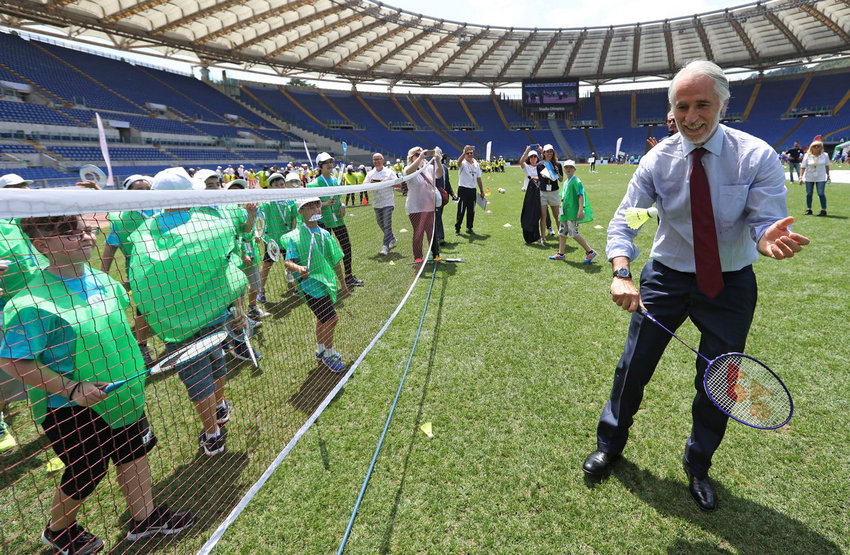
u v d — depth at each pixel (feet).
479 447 9.01
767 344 12.28
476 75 161.17
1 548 6.59
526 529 7.13
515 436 9.28
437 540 7.02
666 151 6.73
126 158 89.81
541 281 19.25
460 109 183.52
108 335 6.40
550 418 9.80
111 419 6.56
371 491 8.07
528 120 180.14
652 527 7.03
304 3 94.94
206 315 8.91
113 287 6.81
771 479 7.82
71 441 6.37
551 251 24.71
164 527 7.25
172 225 8.91
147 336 9.27
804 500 7.36
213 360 8.97
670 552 6.59
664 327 6.99
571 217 21.42
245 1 87.40
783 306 14.80
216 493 8.13
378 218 24.73
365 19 114.01
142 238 8.71
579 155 164.04
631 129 169.17
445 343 13.62
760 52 135.74
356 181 44.39
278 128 143.74
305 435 9.62
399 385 11.42
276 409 10.54
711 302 6.62
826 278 17.31
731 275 6.62
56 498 6.59
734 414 6.08
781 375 10.80
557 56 148.87
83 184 13.21
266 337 14.19
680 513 7.24
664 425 9.37
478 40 137.59
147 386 11.37
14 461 9.17
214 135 120.67
